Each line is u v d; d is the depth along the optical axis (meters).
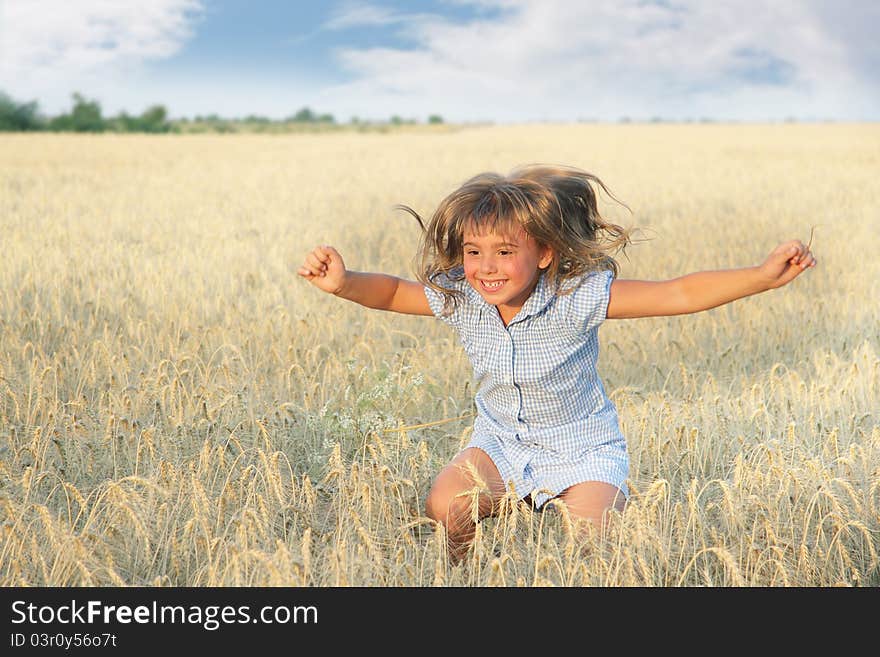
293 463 3.92
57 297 5.96
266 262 8.09
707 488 3.62
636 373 5.16
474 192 2.98
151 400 4.22
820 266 8.17
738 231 10.21
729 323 6.04
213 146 35.47
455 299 3.25
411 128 80.50
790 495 3.36
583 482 3.19
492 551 3.06
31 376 4.34
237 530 2.92
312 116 85.94
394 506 3.43
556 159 25.86
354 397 4.50
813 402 4.38
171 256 8.01
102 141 38.78
